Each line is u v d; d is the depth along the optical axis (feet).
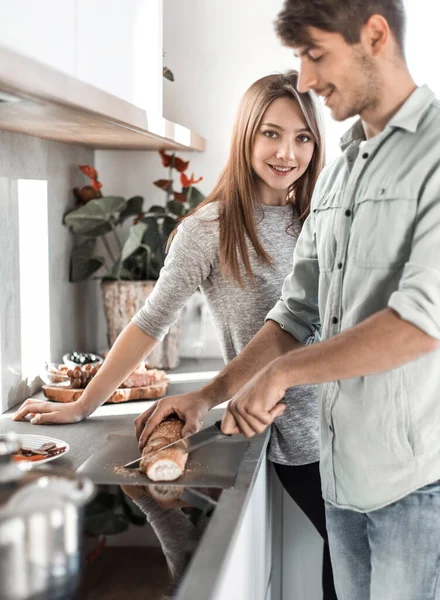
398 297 3.87
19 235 6.56
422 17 8.01
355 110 4.31
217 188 6.18
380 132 4.43
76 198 8.16
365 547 4.82
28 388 6.82
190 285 6.01
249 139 5.94
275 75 6.07
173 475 4.49
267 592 6.51
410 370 4.25
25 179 6.69
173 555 3.43
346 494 4.58
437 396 4.28
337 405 4.54
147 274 8.12
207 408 5.13
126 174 8.73
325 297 4.79
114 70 4.98
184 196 8.13
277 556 6.87
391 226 4.21
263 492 5.92
